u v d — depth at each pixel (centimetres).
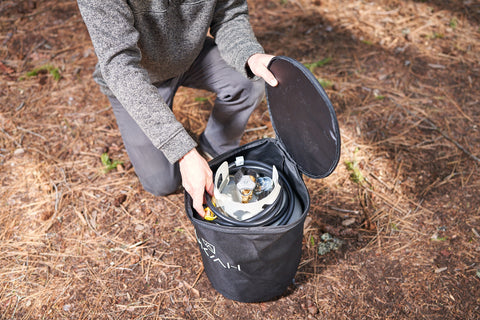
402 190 214
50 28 316
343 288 176
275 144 166
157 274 182
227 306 171
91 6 130
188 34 164
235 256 143
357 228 199
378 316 167
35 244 193
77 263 186
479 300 170
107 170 225
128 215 205
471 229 195
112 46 134
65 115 256
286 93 146
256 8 337
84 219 203
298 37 309
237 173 154
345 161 228
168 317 167
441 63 286
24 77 279
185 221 203
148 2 145
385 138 240
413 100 261
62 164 228
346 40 305
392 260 185
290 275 164
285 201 152
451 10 329
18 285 177
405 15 326
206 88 199
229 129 209
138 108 135
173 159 137
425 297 172
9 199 211
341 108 257
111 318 167
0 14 327
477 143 236
